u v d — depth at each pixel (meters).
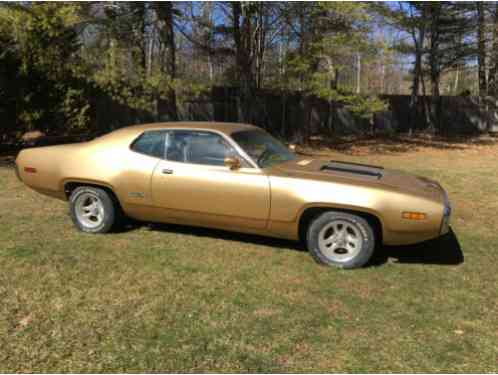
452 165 12.88
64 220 6.14
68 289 4.03
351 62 15.57
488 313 3.73
